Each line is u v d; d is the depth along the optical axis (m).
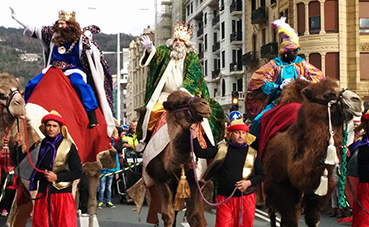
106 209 14.07
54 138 6.93
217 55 56.66
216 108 8.94
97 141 8.23
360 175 7.94
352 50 33.91
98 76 8.63
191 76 8.80
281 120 7.97
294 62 9.41
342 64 33.91
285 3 37.56
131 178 13.23
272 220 8.42
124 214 12.87
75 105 7.88
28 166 6.89
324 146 6.88
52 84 7.81
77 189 8.09
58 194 6.81
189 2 62.88
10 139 7.12
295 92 8.36
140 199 8.59
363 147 7.98
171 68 8.71
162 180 7.69
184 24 8.99
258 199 8.50
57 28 8.38
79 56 8.55
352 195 8.05
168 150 7.41
